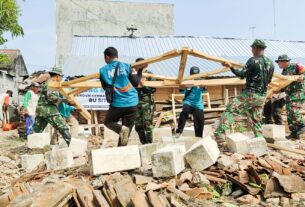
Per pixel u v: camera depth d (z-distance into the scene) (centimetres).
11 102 2309
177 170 493
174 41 1906
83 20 2858
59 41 2817
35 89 1152
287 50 1878
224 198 460
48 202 364
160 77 751
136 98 591
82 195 409
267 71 645
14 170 698
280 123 1016
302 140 902
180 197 434
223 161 523
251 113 664
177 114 1316
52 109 767
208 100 1346
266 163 534
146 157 566
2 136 1360
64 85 774
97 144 941
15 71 2975
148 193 399
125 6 2916
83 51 1683
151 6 2952
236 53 1780
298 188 453
